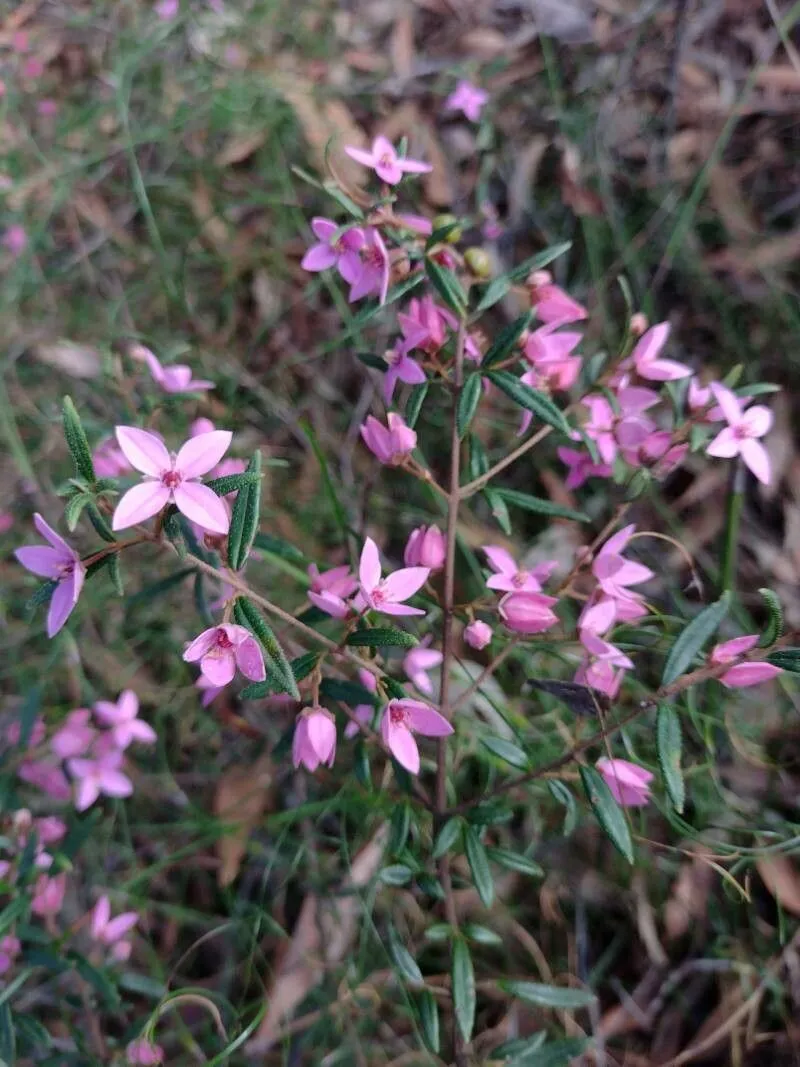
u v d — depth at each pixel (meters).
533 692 0.24
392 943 0.18
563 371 0.17
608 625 0.16
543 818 0.24
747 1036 0.22
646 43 0.34
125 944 0.22
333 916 0.23
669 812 0.19
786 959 0.22
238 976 0.24
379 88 0.35
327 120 0.34
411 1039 0.22
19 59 0.37
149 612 0.27
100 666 0.27
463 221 0.15
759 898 0.23
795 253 0.30
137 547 0.28
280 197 0.33
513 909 0.24
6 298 0.31
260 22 0.36
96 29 0.38
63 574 0.13
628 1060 0.22
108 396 0.30
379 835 0.23
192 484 0.13
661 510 0.27
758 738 0.25
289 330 0.32
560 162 0.33
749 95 0.32
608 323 0.29
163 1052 0.23
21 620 0.28
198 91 0.34
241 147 0.34
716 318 0.30
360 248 0.17
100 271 0.33
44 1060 0.20
